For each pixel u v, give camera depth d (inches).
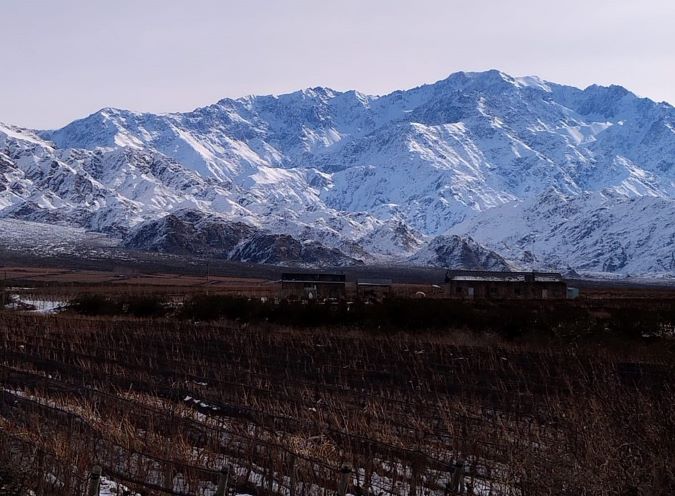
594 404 1010.1
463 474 818.8
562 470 749.9
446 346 2281.0
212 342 2359.7
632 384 1526.8
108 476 839.7
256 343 2337.6
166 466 809.5
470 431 1074.1
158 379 1576.0
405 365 1914.4
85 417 1062.4
